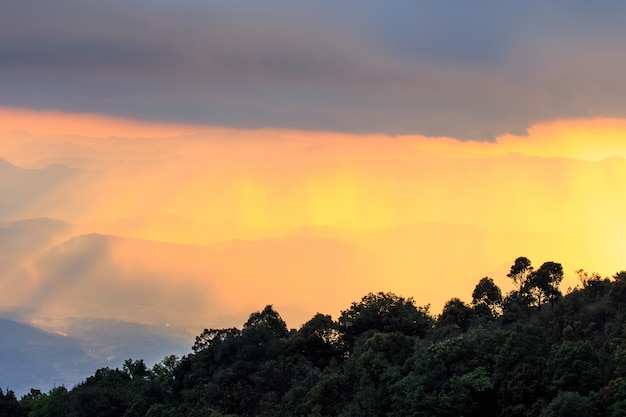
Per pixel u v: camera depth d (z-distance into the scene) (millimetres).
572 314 111500
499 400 95250
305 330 148250
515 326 109250
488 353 103062
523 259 132000
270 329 161500
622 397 85375
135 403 140500
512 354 97500
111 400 145750
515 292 130125
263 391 132125
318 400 115375
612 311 108250
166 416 131750
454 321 128375
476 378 99062
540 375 93625
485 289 131625
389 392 106938
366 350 122500
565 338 104375
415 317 144625
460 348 106000
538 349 98375
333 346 146875
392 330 140125
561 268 126312
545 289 126062
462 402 96750
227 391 134375
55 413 140000
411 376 105812
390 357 118688
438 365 104750
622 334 99750
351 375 119625
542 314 119750
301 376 132375
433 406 97688
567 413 84125
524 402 92812
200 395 138250
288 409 119125
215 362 153500
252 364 142625
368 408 105188
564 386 90688
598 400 86625
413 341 123688
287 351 146250
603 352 97500
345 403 112625
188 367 159125
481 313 127875
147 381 158625
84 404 143500
